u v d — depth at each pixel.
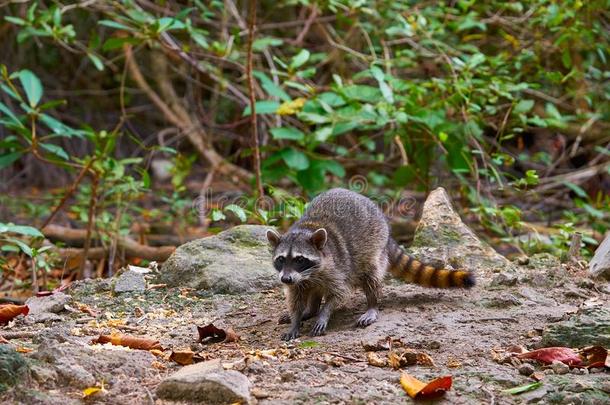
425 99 11.73
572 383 5.33
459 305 7.11
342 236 7.15
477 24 11.73
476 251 8.36
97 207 11.88
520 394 5.25
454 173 12.67
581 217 12.52
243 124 16.55
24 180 17.09
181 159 14.02
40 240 10.67
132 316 7.27
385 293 7.52
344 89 11.44
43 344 5.77
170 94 15.83
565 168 15.11
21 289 10.28
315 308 7.32
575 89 13.36
